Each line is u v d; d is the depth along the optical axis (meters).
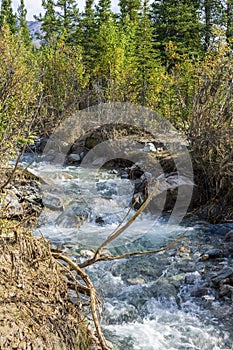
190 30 23.00
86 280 2.80
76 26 26.95
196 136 7.43
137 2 24.69
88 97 11.84
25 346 1.96
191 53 20.11
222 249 5.45
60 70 13.55
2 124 2.99
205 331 3.69
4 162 3.19
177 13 23.25
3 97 3.23
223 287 4.27
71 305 2.53
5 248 2.48
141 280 4.60
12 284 2.29
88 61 19.19
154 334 3.68
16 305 2.17
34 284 2.40
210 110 7.45
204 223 6.56
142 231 6.08
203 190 7.28
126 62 15.70
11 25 26.62
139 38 17.97
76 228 5.81
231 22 23.89
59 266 2.79
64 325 2.33
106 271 4.75
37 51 17.98
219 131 6.82
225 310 3.97
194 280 4.55
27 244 2.64
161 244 5.66
